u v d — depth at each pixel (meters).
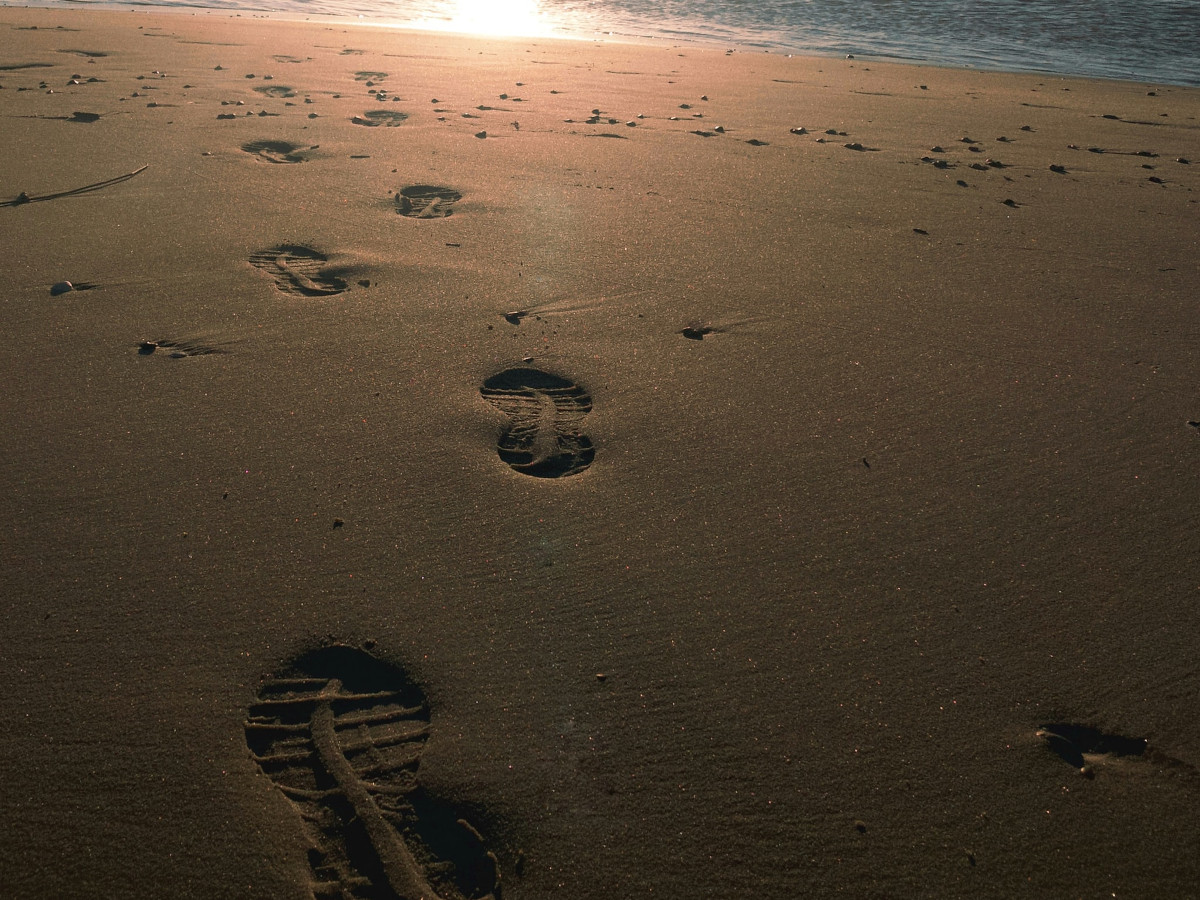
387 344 2.68
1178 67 8.71
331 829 1.36
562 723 1.52
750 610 1.75
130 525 1.92
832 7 11.66
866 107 6.28
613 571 1.84
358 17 10.74
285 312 2.86
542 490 2.08
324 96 5.84
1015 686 1.60
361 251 3.34
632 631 1.70
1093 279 3.33
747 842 1.34
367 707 1.54
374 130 5.05
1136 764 1.48
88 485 2.03
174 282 3.04
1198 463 2.23
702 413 2.39
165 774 1.42
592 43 9.08
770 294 3.11
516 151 4.77
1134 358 2.74
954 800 1.41
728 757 1.46
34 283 2.98
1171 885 1.30
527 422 2.33
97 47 7.07
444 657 1.63
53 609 1.70
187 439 2.21
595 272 3.24
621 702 1.55
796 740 1.49
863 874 1.30
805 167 4.68
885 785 1.43
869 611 1.75
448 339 2.72
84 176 4.04
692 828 1.36
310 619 1.70
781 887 1.29
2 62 6.29
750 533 1.96
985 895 1.28
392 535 1.92
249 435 2.23
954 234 3.76
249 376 2.49
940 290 3.20
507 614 1.72
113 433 2.22
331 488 2.05
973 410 2.44
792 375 2.60
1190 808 1.41
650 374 2.57
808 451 2.24
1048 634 1.71
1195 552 1.93
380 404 2.38
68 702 1.52
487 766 1.45
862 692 1.58
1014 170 4.79
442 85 6.41
